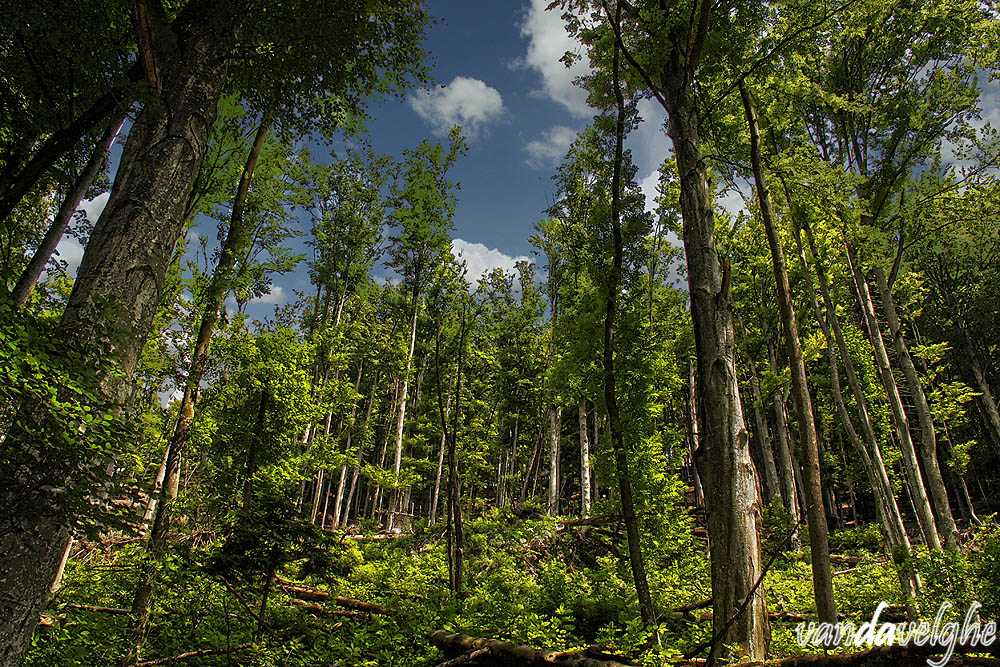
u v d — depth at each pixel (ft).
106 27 14.21
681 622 22.43
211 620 18.92
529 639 18.34
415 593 27.63
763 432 65.16
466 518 43.24
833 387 36.91
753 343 61.16
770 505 51.06
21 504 8.65
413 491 96.94
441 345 37.81
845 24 35.73
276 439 24.08
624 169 24.54
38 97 15.23
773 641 19.34
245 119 25.23
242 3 14.51
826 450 73.92
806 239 38.40
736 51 24.70
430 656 17.70
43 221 21.75
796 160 30.50
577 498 97.04
